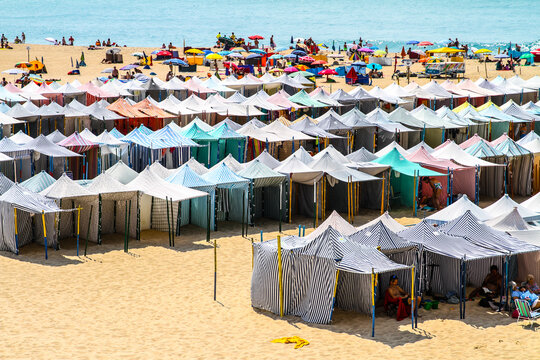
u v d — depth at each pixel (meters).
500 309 20.52
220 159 40.81
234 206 30.94
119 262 25.11
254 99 50.88
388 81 71.50
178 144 37.72
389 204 33.31
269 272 20.53
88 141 36.34
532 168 36.16
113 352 17.83
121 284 22.92
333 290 19.38
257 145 41.00
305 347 17.98
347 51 100.25
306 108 51.69
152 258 25.62
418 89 54.09
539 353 17.34
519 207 25.81
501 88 56.97
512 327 19.22
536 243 22.34
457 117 45.62
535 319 19.69
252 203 30.14
